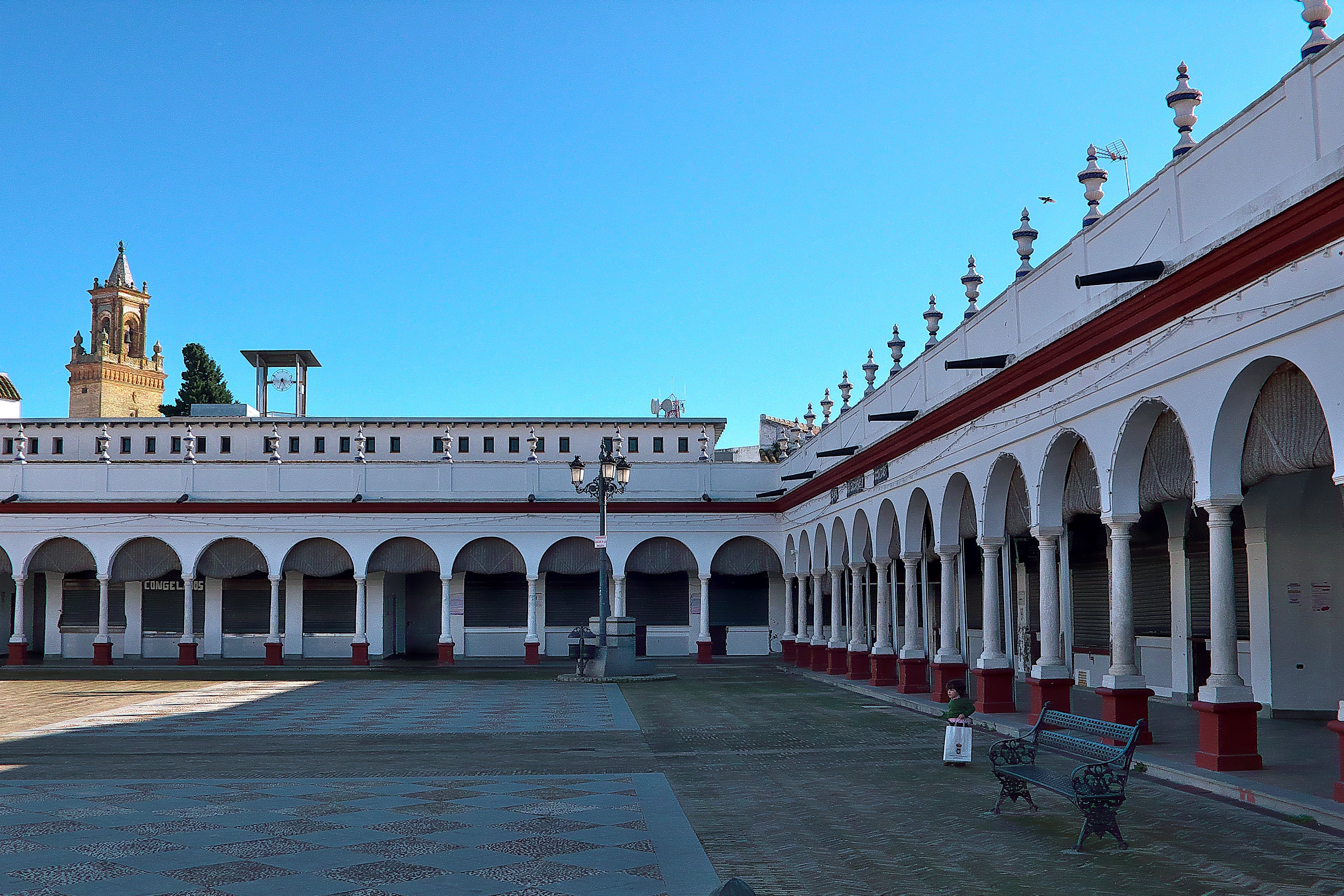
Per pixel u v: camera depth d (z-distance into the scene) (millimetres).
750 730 18438
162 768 14289
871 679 26797
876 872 8344
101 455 41062
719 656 43344
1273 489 17484
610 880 8109
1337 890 7484
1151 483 13617
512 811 10875
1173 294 12094
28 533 39781
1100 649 23406
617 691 27359
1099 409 14273
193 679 32344
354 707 23203
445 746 16688
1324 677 17109
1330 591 17188
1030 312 16609
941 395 21141
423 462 41406
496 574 43312
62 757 15531
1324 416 9789
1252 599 17859
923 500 23438
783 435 46844
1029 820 10234
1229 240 10766
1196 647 19641
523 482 41469
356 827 10078
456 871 8414
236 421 48312
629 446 48719
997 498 18625
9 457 47406
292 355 54281
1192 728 15672
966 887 7844
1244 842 8984
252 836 9719
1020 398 16953
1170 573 20516
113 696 26078
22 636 39219
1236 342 11078
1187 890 7629
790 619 39844
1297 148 10141
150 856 8945
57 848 9250
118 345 104125
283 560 40156
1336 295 9492
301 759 15266
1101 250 14242
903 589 35375
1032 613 26578
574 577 43594
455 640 42969
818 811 10914
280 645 39375
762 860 8773
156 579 39969
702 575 41000
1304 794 10250
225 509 40156
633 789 12219
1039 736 10922
